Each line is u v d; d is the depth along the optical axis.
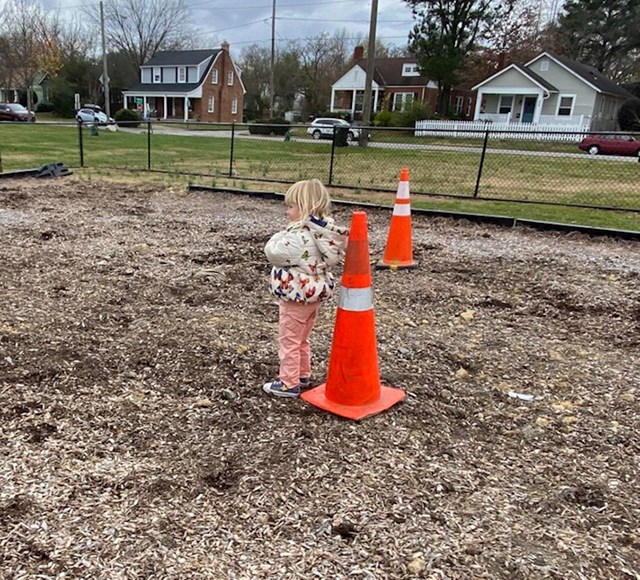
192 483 2.23
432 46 41.69
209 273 4.89
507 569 1.86
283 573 1.81
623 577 1.85
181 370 3.14
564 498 2.24
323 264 2.77
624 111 42.41
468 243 6.73
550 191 12.05
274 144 22.94
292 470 2.33
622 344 3.86
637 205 10.07
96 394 2.86
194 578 1.78
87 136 25.39
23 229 6.38
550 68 39.53
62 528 1.96
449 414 2.85
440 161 18.19
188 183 10.91
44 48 51.62
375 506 2.14
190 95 54.75
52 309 3.94
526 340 3.87
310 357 3.26
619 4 48.91
